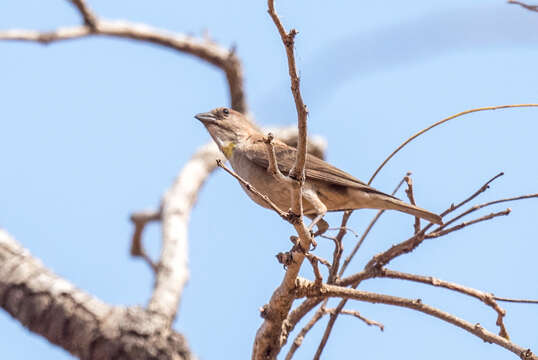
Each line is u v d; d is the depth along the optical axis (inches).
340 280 380.5
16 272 305.4
